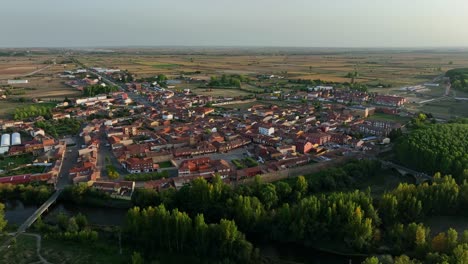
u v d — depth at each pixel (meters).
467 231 143.38
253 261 149.75
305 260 155.00
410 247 151.62
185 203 188.88
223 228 147.50
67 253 150.50
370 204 166.75
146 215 157.00
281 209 169.38
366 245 154.50
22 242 158.25
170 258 150.88
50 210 196.88
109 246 156.75
